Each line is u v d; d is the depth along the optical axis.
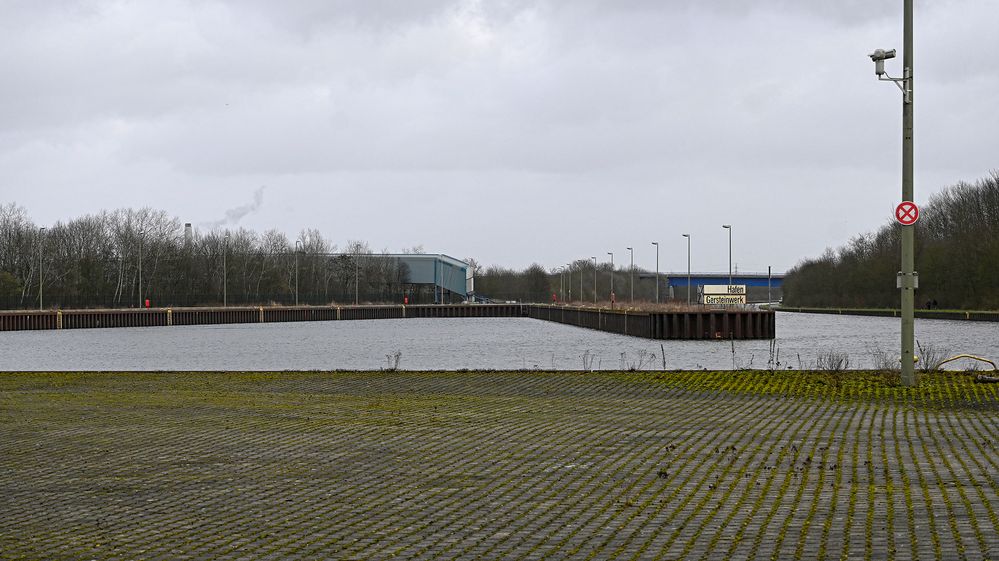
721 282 187.12
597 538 11.81
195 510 13.62
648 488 14.59
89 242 151.00
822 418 22.17
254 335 107.06
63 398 28.03
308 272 193.62
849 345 80.12
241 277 173.62
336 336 104.44
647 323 96.06
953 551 10.87
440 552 11.36
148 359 67.44
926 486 14.30
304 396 28.16
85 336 104.06
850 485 14.49
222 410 24.75
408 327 132.75
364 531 12.38
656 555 11.02
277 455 17.88
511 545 11.59
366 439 19.67
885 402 25.02
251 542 11.95
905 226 27.62
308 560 11.15
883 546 11.15
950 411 23.25
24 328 115.75
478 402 26.27
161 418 23.20
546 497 14.12
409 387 30.30
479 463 16.89
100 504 14.05
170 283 160.75
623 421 22.09
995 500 13.29
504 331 117.44
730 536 11.75
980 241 143.38
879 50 26.84
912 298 27.66
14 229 142.00
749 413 23.27
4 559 11.33
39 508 13.84
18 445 19.25
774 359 60.16
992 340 85.81
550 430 20.72
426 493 14.54
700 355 66.88
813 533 11.80
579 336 101.94
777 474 15.44
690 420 22.12
